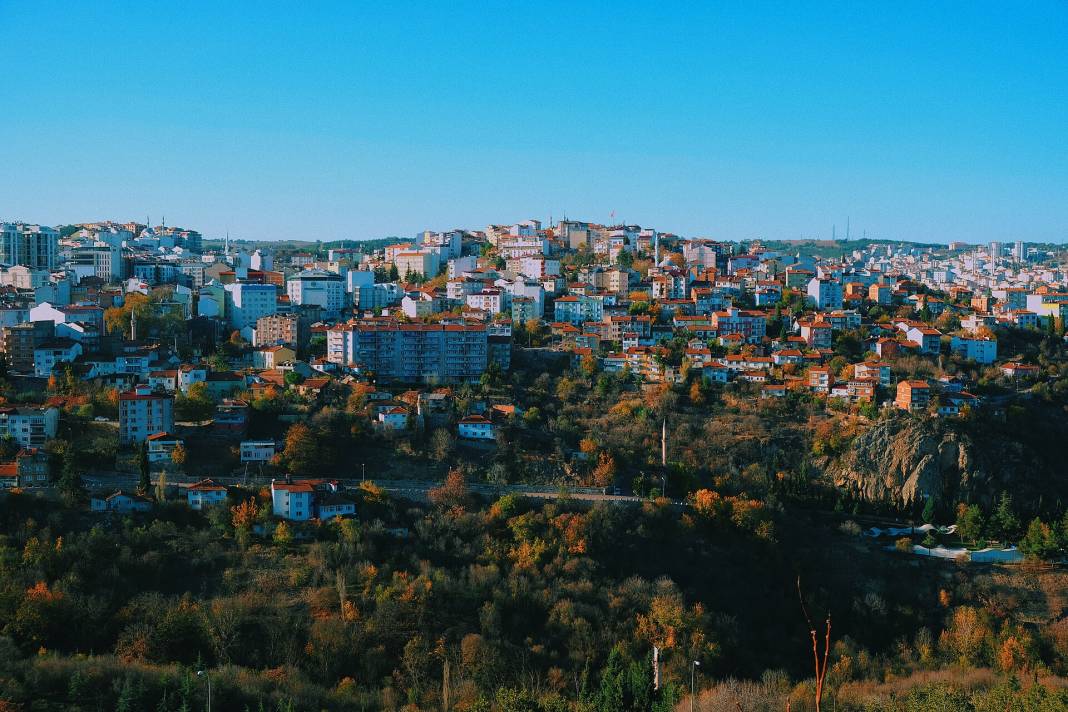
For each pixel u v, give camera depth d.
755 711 199.50
